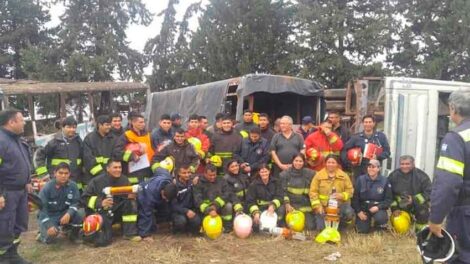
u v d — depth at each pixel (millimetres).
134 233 6965
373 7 29125
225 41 28516
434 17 29219
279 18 29547
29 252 6391
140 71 33719
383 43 27125
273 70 28922
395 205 7547
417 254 6297
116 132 7570
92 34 31734
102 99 19422
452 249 3494
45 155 7305
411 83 8945
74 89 16188
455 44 27578
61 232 7051
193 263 5988
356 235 7305
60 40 31938
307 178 7668
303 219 7383
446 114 9609
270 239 7125
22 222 5766
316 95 10719
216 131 8273
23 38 34719
